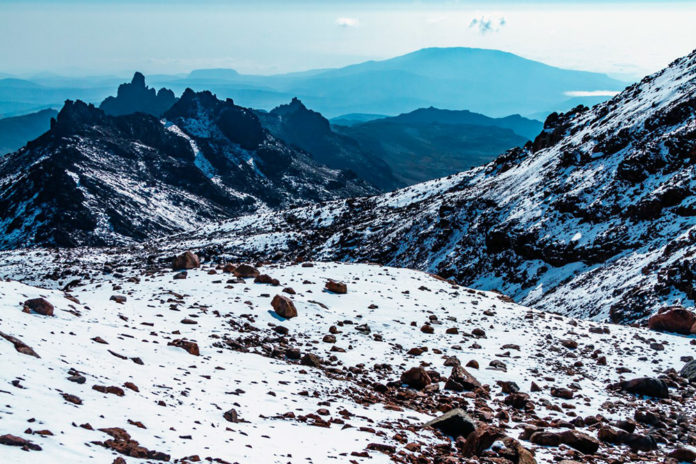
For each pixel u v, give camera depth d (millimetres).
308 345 24312
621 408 20000
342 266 43312
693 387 22859
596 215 72438
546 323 32562
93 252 182000
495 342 28078
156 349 17484
